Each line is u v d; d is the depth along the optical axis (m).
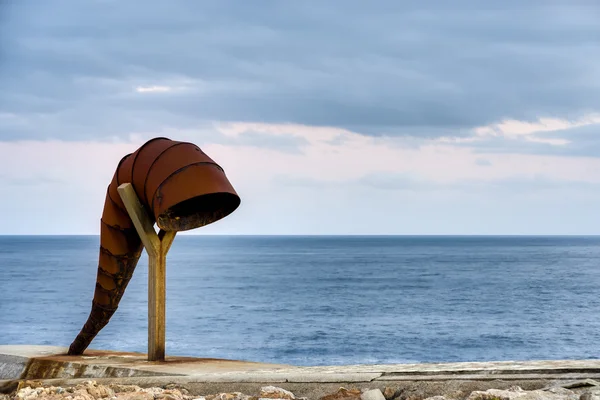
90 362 8.04
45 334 35.53
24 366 8.48
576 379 5.55
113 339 32.53
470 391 5.62
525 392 5.23
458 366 6.20
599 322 40.88
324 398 5.94
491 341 33.97
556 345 32.94
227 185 7.92
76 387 6.57
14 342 32.56
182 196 7.62
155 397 6.17
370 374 6.11
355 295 58.88
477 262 123.50
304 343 32.81
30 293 59.69
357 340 33.84
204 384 6.50
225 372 6.95
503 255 161.12
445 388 5.72
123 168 8.25
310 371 6.55
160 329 8.08
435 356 29.78
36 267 103.38
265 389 5.97
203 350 30.67
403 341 33.69
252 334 35.62
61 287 66.25
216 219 8.42
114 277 8.44
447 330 37.59
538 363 6.11
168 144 8.06
